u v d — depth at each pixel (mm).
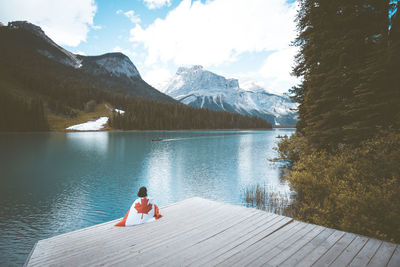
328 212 8008
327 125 12703
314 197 9594
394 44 8891
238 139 80375
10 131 106625
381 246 4102
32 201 15930
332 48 12422
